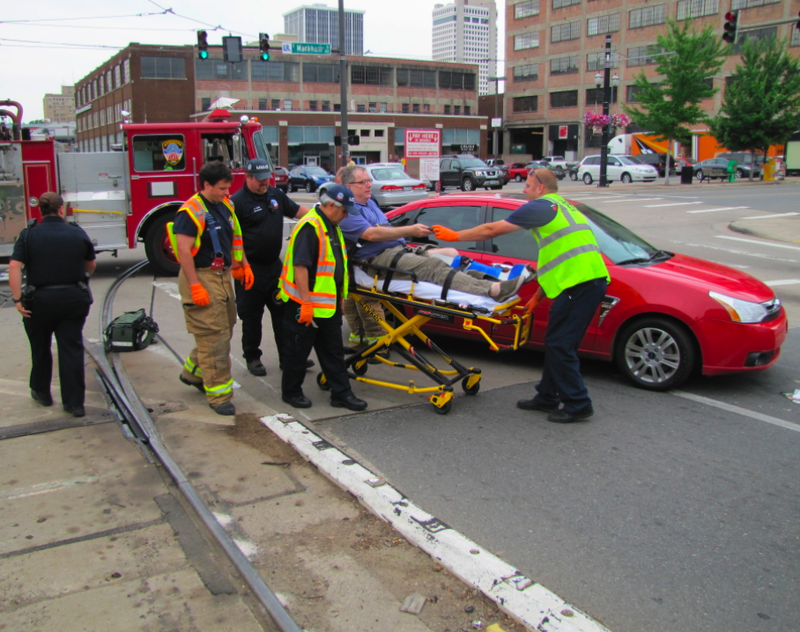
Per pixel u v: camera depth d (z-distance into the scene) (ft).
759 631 9.18
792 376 19.97
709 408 17.35
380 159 206.90
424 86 219.00
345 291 16.56
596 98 201.26
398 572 10.43
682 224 60.13
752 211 69.41
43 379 16.76
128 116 41.68
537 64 217.15
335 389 17.13
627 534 11.54
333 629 9.11
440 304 16.58
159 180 35.83
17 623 9.09
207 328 16.08
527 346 20.51
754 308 17.65
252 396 18.11
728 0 170.60
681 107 115.24
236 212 18.33
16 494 12.60
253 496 12.66
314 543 11.17
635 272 18.62
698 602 9.77
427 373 17.31
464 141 221.46
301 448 14.46
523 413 17.06
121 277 36.60
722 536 11.49
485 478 13.53
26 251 15.58
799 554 10.98
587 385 19.12
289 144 191.31
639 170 123.34
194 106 187.83
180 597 9.73
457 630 9.13
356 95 208.13
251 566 10.40
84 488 12.88
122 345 21.89
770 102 126.72
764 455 14.61
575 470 13.89
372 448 14.92
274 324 19.71
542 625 9.02
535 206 15.47
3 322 26.45
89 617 9.24
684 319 17.74
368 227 17.20
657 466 14.08
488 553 10.77
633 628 9.22
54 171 34.45
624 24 191.62
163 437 15.16
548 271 15.72
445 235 16.10
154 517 11.91
